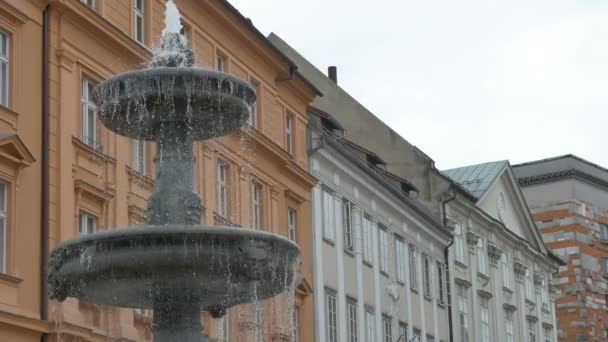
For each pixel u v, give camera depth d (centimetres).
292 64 4725
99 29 3462
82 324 3219
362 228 5419
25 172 3156
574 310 9519
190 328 1855
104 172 3438
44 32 3291
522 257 8100
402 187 6247
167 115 1900
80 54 3412
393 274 5750
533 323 8175
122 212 3488
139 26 3766
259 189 4478
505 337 7531
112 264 1738
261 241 1783
